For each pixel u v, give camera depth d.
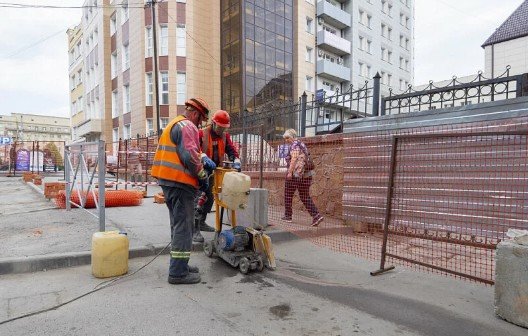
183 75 24.44
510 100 4.51
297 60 29.75
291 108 8.38
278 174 7.58
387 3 39.81
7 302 3.14
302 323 2.87
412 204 5.24
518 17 19.77
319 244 5.46
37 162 21.83
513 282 2.87
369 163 5.93
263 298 3.38
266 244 4.32
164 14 23.88
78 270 4.02
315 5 32.06
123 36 27.22
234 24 25.39
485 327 2.82
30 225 5.75
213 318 2.92
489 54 19.72
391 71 40.62
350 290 3.62
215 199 4.48
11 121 96.56
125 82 27.30
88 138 34.44
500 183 4.40
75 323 2.78
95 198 6.24
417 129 5.33
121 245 3.87
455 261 4.41
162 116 24.05
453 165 4.84
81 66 37.44
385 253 4.20
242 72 25.05
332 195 6.77
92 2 32.44
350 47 34.66
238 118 9.82
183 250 3.66
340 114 8.59
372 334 2.70
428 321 2.93
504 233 4.34
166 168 3.63
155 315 2.95
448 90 5.90
